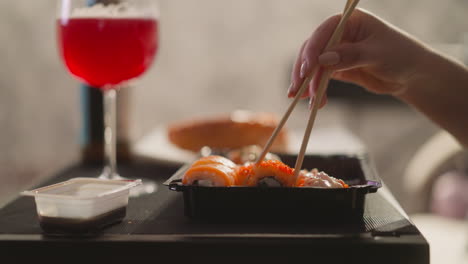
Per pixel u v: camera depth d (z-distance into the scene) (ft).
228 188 2.24
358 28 2.50
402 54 2.51
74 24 2.69
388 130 8.12
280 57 8.09
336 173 2.65
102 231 2.21
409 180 4.25
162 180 2.89
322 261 2.11
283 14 7.99
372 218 2.31
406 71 2.56
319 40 2.38
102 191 2.28
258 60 8.11
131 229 2.23
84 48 2.71
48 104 8.11
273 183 2.29
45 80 8.07
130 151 3.25
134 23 2.72
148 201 2.55
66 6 2.71
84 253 2.14
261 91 8.17
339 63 2.31
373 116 8.09
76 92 8.11
